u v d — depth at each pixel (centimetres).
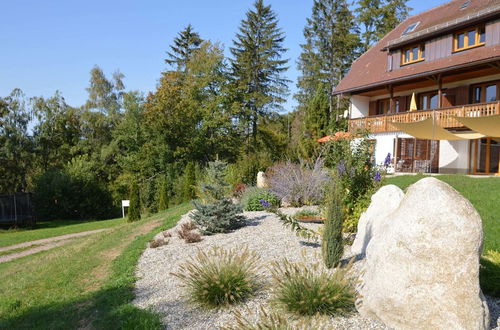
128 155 4228
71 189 3844
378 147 2505
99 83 4903
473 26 2106
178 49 4975
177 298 641
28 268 1147
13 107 4175
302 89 4922
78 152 4694
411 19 3173
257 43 4550
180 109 3831
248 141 4378
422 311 423
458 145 2184
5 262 1464
